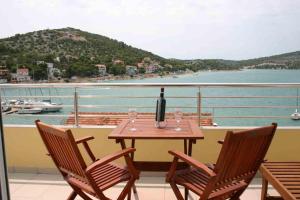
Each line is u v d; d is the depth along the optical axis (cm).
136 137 249
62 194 303
